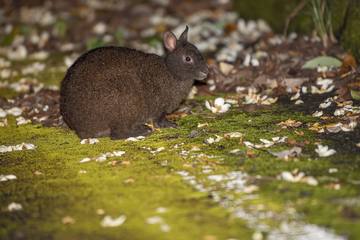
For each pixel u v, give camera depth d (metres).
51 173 10.27
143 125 12.59
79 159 10.86
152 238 7.83
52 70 17.44
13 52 19.34
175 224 8.14
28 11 22.86
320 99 13.02
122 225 8.21
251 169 9.74
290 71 14.60
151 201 8.89
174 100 12.74
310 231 7.72
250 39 18.03
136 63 12.05
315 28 16.56
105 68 11.68
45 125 13.12
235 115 12.73
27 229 8.30
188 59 12.62
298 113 12.38
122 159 10.68
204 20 20.55
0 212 8.88
